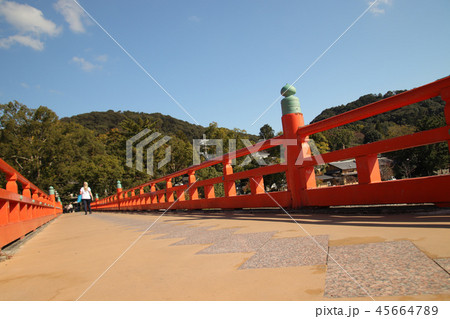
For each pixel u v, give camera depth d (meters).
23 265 2.61
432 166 12.61
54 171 50.38
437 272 1.24
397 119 30.47
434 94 2.82
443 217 2.57
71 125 71.38
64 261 2.61
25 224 5.05
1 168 3.71
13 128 50.00
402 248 1.67
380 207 3.36
